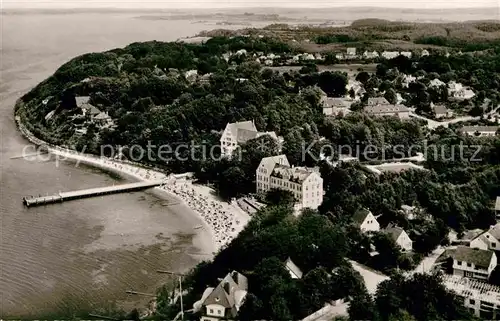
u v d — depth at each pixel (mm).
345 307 189625
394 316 183750
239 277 196000
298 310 184375
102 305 197250
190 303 196500
